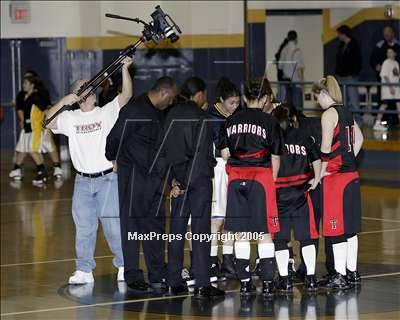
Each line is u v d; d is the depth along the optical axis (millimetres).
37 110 19906
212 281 10641
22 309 9836
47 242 13820
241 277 9828
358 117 20500
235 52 22125
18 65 23844
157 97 10172
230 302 9656
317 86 9836
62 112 10586
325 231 9852
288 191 9695
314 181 9688
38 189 19234
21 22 23812
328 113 9656
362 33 21078
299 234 9805
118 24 22969
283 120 9734
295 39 20922
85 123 10523
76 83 10484
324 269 11086
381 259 11508
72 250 13234
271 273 9758
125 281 10492
